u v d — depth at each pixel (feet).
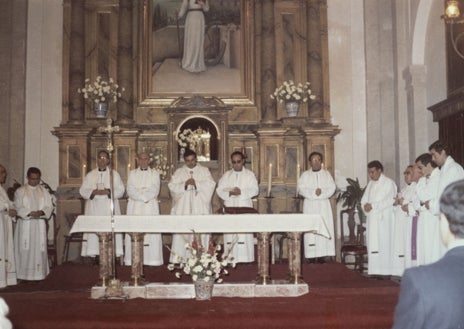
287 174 38.42
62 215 36.86
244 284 23.36
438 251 25.35
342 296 23.24
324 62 39.50
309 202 32.83
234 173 31.86
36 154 38.86
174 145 38.06
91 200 31.89
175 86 39.50
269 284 23.59
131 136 38.24
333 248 32.68
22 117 38.58
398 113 37.40
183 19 39.91
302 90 38.47
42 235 30.99
